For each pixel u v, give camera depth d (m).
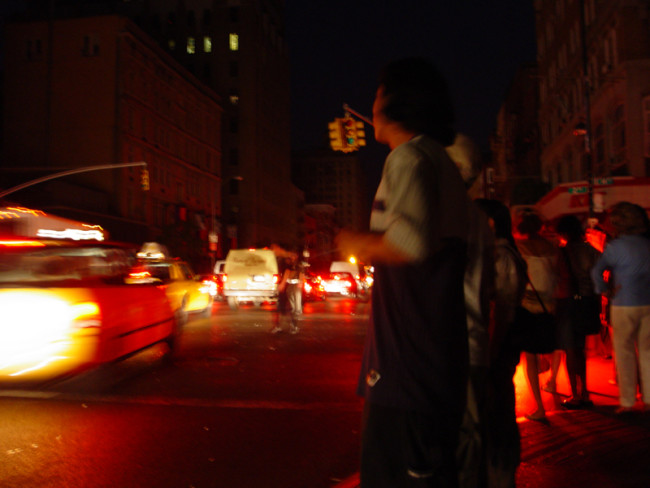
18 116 54.06
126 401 7.00
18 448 5.20
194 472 4.64
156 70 59.91
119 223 51.09
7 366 7.08
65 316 7.20
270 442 5.41
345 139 16.98
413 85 2.06
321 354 10.83
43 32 54.22
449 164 1.99
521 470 4.36
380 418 1.91
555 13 45.03
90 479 4.48
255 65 89.31
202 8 89.25
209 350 11.38
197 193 70.50
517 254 3.95
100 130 52.56
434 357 1.86
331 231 143.25
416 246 1.79
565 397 7.22
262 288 22.94
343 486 4.18
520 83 65.81
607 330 9.48
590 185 18.42
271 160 96.69
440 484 1.87
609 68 31.38
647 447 4.88
